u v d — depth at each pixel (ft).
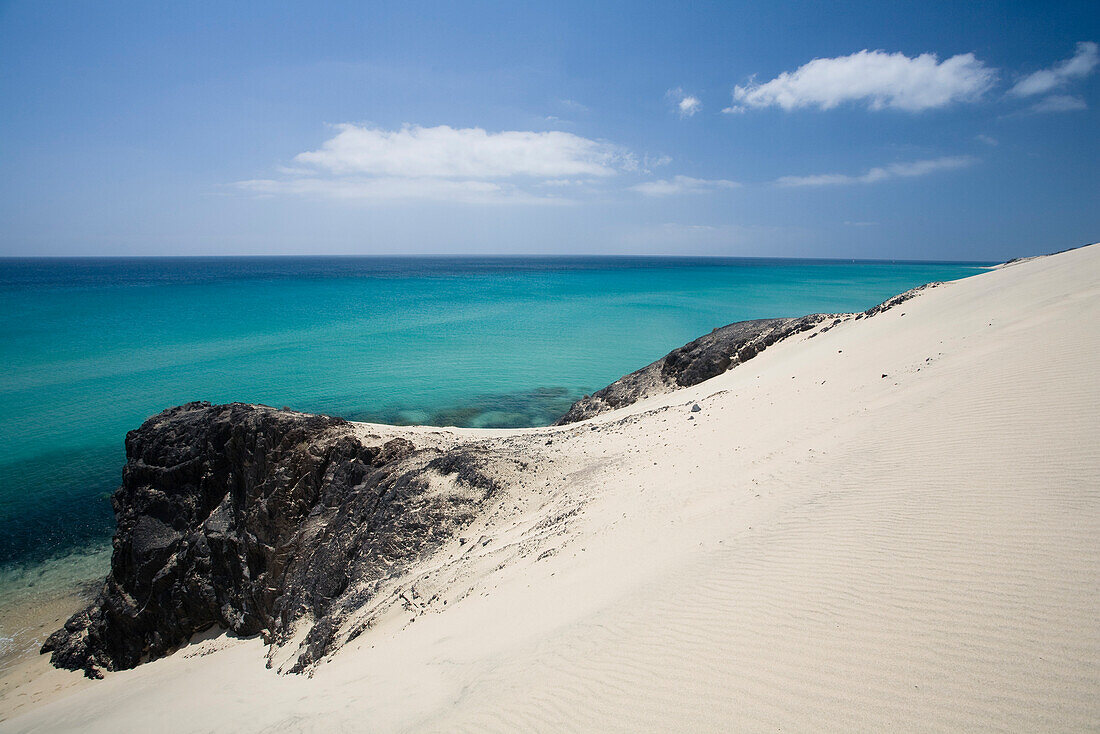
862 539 22.13
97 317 255.70
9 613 66.44
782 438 42.42
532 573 35.37
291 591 55.47
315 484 62.18
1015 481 22.38
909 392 39.17
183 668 55.36
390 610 41.01
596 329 225.76
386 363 168.04
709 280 531.50
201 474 67.36
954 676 14.08
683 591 22.90
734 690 16.14
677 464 47.60
